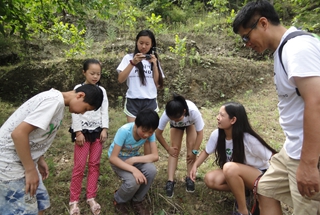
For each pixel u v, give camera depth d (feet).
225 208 9.10
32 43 21.98
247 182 8.01
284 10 27.07
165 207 9.08
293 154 5.98
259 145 8.04
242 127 8.07
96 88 6.51
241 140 8.11
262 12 5.57
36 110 5.87
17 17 13.35
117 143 8.37
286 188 6.96
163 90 18.24
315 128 4.71
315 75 4.78
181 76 18.78
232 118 8.08
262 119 15.17
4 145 6.07
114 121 15.17
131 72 9.87
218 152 8.85
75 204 8.46
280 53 5.46
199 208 9.09
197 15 30.14
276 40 5.65
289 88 5.55
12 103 18.13
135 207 8.73
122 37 23.58
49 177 10.23
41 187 6.98
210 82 18.86
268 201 7.41
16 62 20.76
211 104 18.24
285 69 5.34
